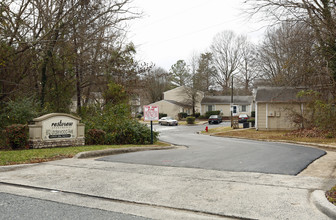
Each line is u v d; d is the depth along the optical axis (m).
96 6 17.75
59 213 5.04
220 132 32.09
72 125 14.30
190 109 67.06
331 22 16.17
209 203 5.50
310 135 21.47
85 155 11.11
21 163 9.41
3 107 16.19
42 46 17.06
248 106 61.12
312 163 9.64
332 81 19.98
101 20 18.92
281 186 6.48
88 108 21.47
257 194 5.95
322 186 6.41
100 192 6.27
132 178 7.46
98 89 24.52
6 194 6.19
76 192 6.29
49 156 10.59
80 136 14.61
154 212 5.14
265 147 15.91
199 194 6.05
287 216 4.80
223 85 70.38
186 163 9.63
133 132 17.66
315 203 5.28
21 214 4.96
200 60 64.44
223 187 6.52
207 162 9.86
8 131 12.65
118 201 5.77
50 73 19.56
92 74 20.81
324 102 21.08
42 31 17.59
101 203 5.63
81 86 22.38
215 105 62.44
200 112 63.88
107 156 11.37
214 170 8.40
